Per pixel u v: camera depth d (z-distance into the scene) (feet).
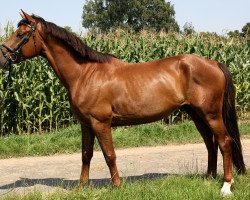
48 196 17.30
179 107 18.90
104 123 18.26
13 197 17.30
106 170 25.14
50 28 18.49
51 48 18.66
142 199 16.20
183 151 31.01
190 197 16.33
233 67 46.44
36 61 39.60
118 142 33.47
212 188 17.62
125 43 45.55
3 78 37.83
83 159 19.60
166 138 35.17
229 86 18.72
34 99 39.37
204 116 18.57
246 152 30.04
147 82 18.34
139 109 18.29
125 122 18.69
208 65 18.54
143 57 44.45
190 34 49.14
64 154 31.22
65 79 18.75
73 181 22.20
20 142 32.71
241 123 41.39
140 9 176.96
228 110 18.74
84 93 18.20
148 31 52.60
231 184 18.15
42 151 31.42
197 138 35.27
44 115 40.75
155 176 22.52
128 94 18.20
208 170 20.12
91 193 17.06
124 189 17.31
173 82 18.45
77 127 36.63
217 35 49.67
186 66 18.48
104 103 18.13
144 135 35.35
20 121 39.34
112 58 19.07
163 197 16.35
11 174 24.66
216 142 19.97
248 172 20.02
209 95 18.31
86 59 18.66
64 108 40.63
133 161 27.63
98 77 18.29
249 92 47.34
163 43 47.03
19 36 18.43
